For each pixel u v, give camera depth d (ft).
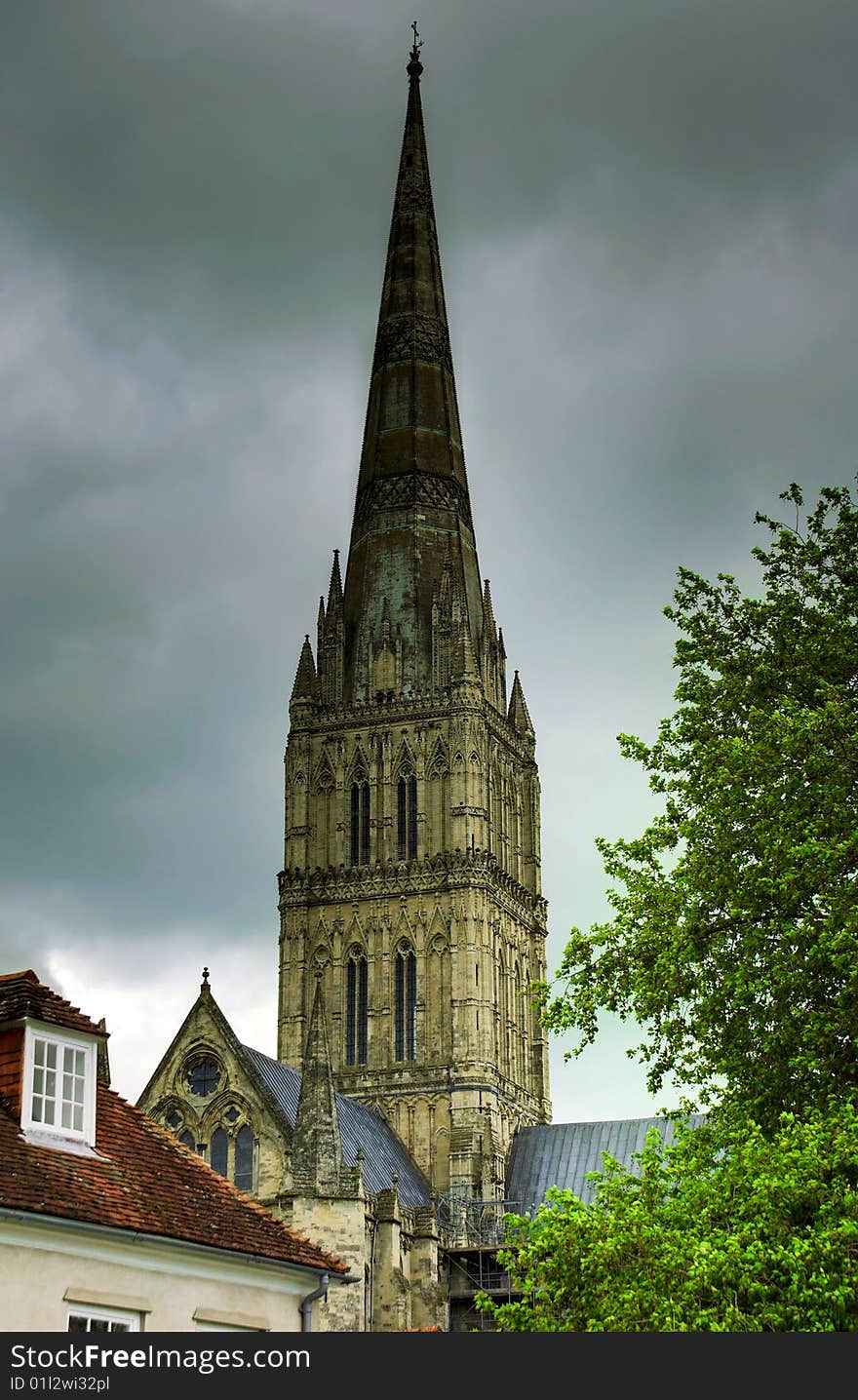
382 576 521.24
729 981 200.03
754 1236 173.37
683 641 229.66
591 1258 180.34
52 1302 155.74
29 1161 161.58
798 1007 196.24
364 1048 475.72
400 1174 446.60
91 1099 173.47
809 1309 165.48
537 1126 489.67
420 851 486.38
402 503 530.27
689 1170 193.47
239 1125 404.77
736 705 223.30
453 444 546.26
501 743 519.19
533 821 528.63
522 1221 199.62
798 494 233.76
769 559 231.50
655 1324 167.53
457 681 497.05
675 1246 175.11
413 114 589.73
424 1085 467.11
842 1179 174.60
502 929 494.59
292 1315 181.88
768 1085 198.08
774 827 201.26
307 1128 388.57
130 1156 177.99
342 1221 380.37
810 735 202.49
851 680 221.46
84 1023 174.09
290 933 488.44
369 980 479.41
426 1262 414.62
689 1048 209.87
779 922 200.23
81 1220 157.89
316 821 499.92
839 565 229.25
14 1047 168.55
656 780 225.76
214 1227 174.70
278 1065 439.63
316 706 508.94
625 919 217.56
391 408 546.67
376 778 496.23
